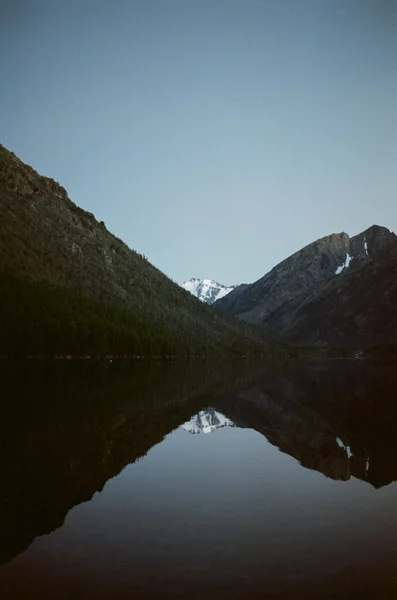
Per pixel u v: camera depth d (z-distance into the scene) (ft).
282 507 61.11
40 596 40.04
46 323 470.39
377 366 634.02
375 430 119.34
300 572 44.24
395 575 43.88
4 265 597.93
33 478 71.46
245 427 121.08
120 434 105.70
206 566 45.21
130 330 593.83
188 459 85.40
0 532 52.44
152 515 57.77
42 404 147.02
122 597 40.14
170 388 224.74
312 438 107.96
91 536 51.55
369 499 64.49
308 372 436.35
